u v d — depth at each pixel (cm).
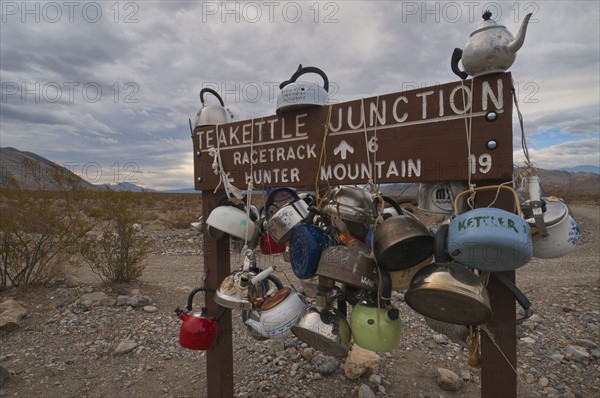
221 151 209
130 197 566
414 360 302
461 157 129
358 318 147
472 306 115
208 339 195
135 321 399
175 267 717
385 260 133
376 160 149
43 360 316
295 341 330
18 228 502
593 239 989
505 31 121
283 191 197
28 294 472
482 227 108
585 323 384
